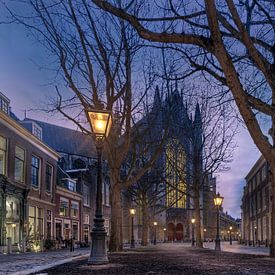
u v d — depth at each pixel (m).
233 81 10.23
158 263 12.43
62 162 78.81
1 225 32.53
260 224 70.75
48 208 46.09
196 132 39.66
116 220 23.56
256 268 10.37
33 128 42.69
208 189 57.19
